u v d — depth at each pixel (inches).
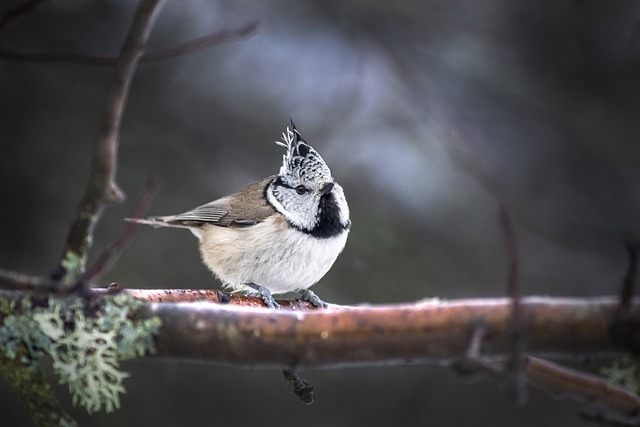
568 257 551.2
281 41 514.9
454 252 494.9
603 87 576.7
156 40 511.8
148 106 507.2
